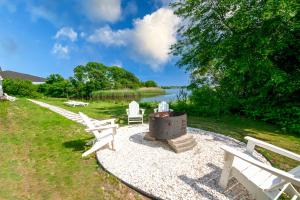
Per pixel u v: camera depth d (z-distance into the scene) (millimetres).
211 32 9984
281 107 7602
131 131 6488
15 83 23438
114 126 4812
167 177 3562
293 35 6992
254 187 2771
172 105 10539
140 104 13234
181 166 3973
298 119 6543
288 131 6324
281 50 7480
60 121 8156
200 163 4078
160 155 4516
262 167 2494
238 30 8195
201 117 8906
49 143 5539
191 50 10758
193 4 9922
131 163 4141
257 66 7305
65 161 4371
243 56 7602
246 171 2979
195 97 9922
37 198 3074
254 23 7520
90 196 3104
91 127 4859
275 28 6891
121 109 12227
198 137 5719
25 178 3680
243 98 8984
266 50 6777
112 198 3053
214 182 3365
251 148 3658
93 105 15531
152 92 38781
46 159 4496
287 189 2721
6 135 6324
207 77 10477
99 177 3670
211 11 9672
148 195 3092
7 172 3912
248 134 6035
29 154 4797
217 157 4336
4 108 10656
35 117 8953
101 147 4914
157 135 4965
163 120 4824
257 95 8602
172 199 2934
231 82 8992
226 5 8742
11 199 3062
